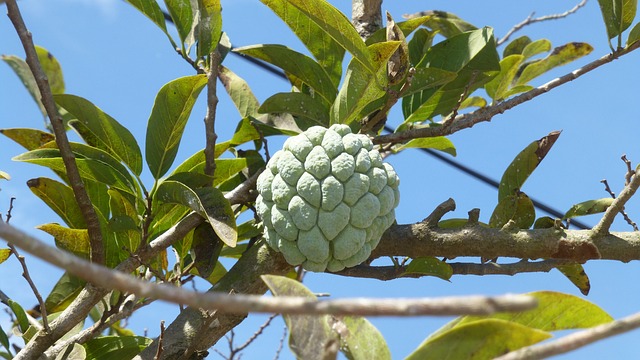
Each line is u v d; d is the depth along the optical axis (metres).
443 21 1.37
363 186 1.10
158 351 1.06
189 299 0.71
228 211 1.12
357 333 0.96
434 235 1.13
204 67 1.21
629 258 1.11
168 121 1.15
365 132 1.21
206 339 1.12
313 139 1.11
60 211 1.18
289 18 1.21
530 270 1.18
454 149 1.30
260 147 1.25
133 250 1.18
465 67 1.24
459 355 0.92
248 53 1.22
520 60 1.30
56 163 1.15
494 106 1.21
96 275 0.70
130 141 1.17
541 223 1.17
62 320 1.11
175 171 1.19
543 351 0.77
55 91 1.40
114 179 1.16
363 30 1.28
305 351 0.94
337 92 1.22
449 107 1.26
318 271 1.11
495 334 0.92
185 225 1.15
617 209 1.09
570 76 1.21
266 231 1.12
